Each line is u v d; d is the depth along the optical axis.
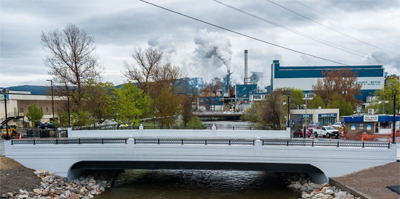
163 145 24.89
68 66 43.44
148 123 58.16
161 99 47.56
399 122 44.84
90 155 25.17
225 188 26.62
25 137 36.50
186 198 23.91
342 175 23.89
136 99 46.59
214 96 137.12
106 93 44.88
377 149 23.56
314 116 58.03
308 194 23.52
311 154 24.09
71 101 43.62
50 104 67.94
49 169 25.33
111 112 43.78
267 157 24.36
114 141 26.50
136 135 33.75
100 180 27.88
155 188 26.67
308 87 111.69
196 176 31.09
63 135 36.19
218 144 25.12
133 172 32.75
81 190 24.12
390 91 67.75
